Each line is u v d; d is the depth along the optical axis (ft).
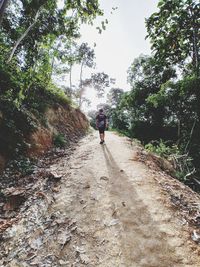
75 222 12.00
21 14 49.96
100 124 31.04
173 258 8.93
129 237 10.39
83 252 9.81
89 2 22.00
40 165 22.57
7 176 18.49
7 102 23.65
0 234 11.60
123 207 12.98
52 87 46.65
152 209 12.49
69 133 41.45
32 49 49.57
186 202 14.39
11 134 21.89
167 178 19.04
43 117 32.73
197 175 37.17
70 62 46.01
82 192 15.39
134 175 17.63
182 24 49.03
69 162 22.90
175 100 54.24
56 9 38.63
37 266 9.32
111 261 9.12
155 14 47.06
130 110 89.86
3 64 28.60
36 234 11.41
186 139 53.88
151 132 79.97
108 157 23.44
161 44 51.78
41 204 14.29
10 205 14.61
